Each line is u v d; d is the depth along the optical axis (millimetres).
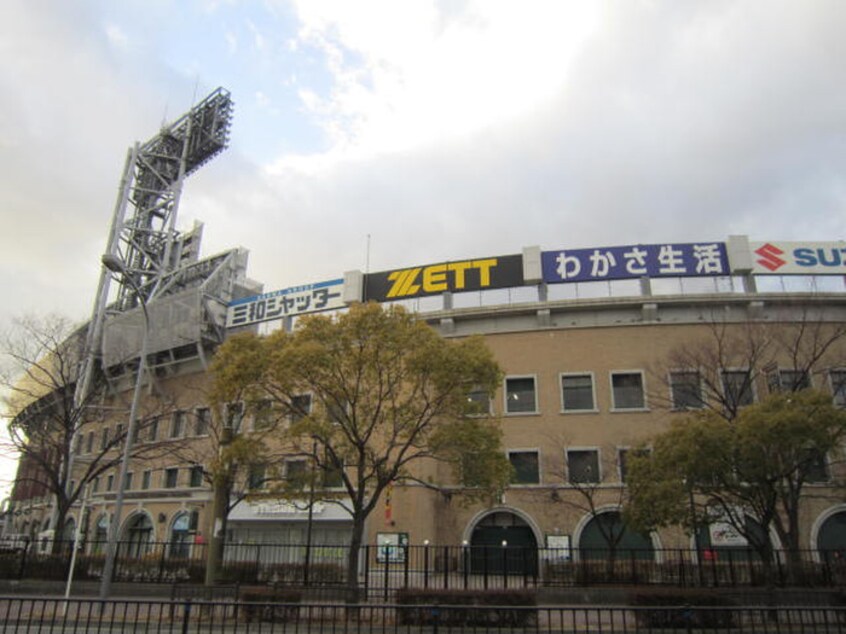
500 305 36250
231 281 48438
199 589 19375
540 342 35656
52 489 31062
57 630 14383
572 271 36094
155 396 45875
